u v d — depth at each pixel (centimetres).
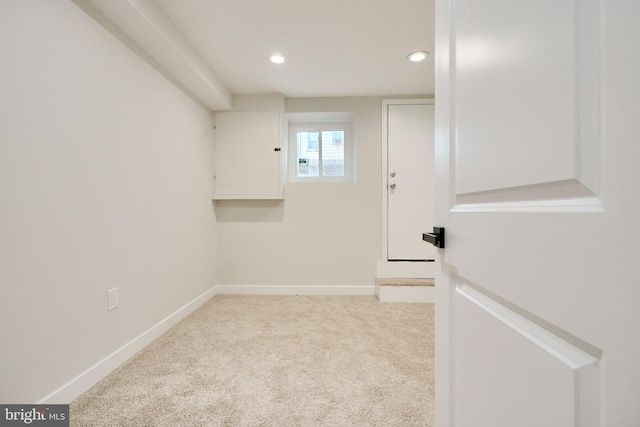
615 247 29
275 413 115
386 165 287
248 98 280
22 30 103
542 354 38
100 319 139
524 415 41
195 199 245
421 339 184
